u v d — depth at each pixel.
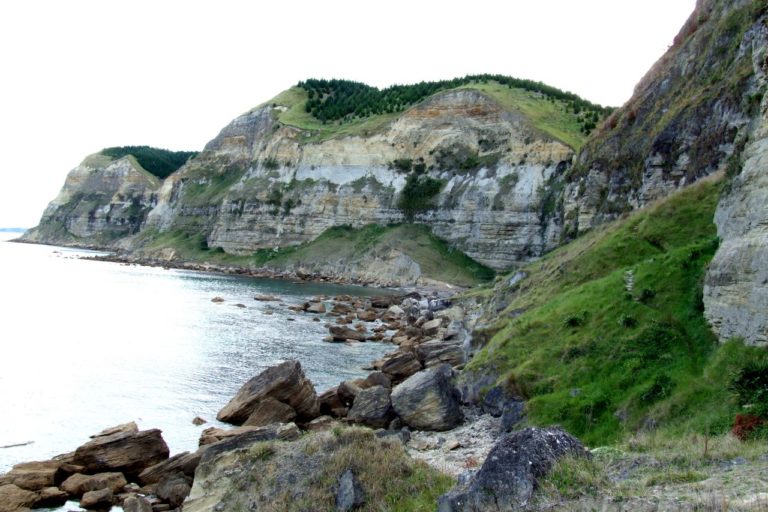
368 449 16.16
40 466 21.09
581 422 19.89
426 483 15.16
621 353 21.56
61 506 19.39
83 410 29.86
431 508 13.73
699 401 17.75
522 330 27.50
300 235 133.00
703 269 23.09
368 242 119.19
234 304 72.75
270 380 28.86
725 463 12.18
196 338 50.28
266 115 169.88
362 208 127.00
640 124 57.59
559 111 124.62
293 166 140.75
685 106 46.59
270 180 142.88
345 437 16.58
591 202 61.12
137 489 20.73
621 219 42.41
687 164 43.53
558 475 11.59
